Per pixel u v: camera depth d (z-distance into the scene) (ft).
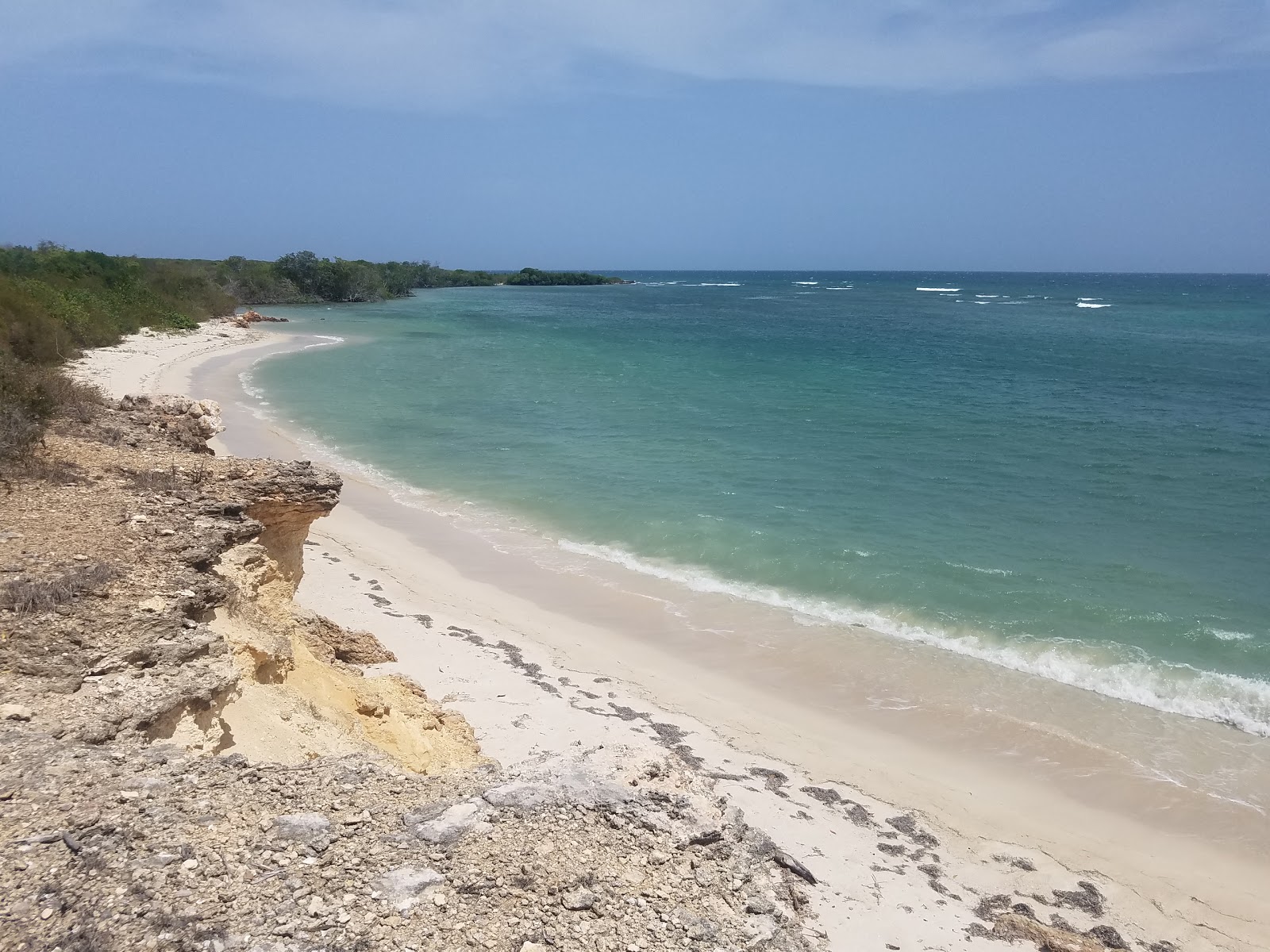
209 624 31.07
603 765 25.64
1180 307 401.08
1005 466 95.09
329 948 16.17
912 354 203.10
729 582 64.18
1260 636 54.65
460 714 41.39
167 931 16.05
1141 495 84.12
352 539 69.82
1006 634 55.36
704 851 21.22
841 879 31.83
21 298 123.85
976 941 29.37
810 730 45.06
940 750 43.70
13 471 40.65
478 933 17.03
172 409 68.23
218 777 21.77
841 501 82.23
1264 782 41.22
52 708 23.61
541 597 60.90
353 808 20.97
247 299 364.38
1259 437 109.19
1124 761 42.80
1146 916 32.86
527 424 119.85
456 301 455.22
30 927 15.88
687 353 207.62
